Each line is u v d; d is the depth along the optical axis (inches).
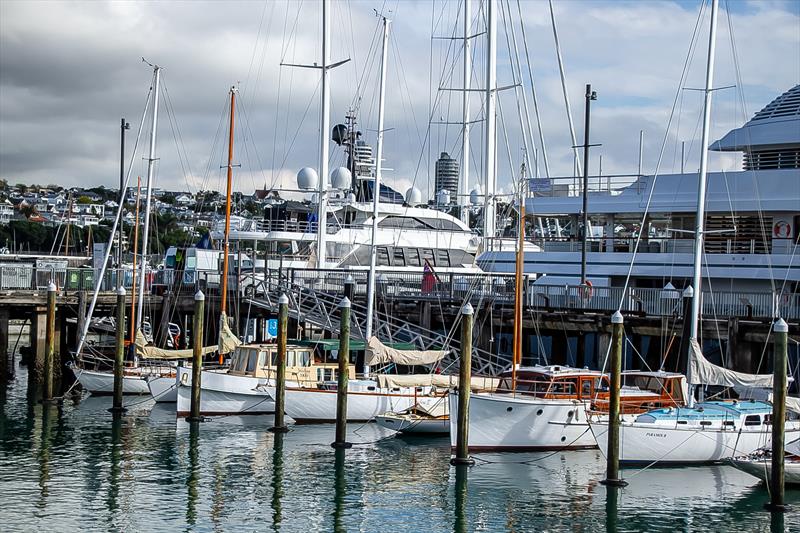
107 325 2778.1
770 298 1734.7
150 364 2068.2
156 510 1162.0
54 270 2417.6
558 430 1457.9
